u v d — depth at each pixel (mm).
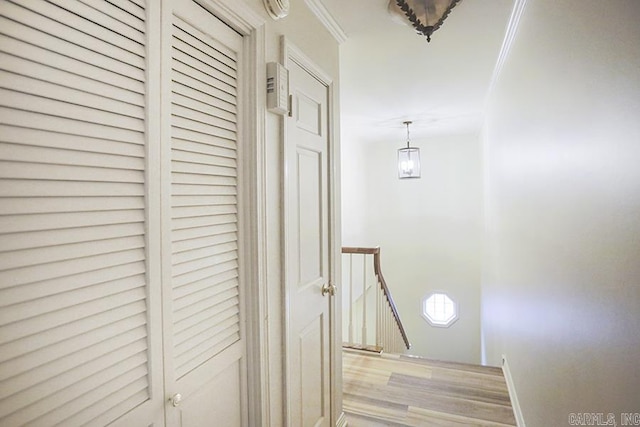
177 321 926
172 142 911
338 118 1979
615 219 834
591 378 987
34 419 612
